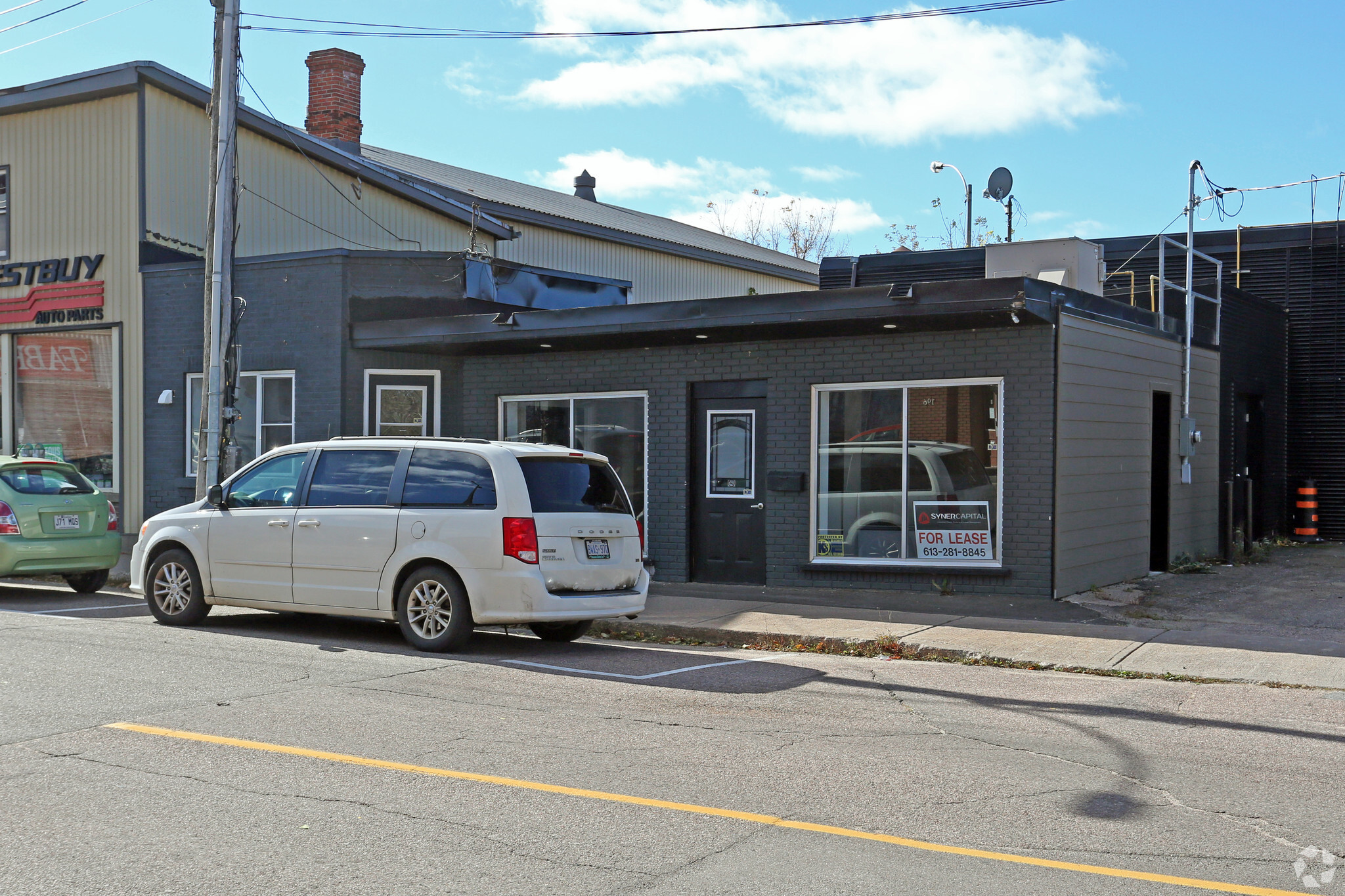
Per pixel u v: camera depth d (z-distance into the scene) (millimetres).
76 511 13812
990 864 4895
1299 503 20859
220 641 10516
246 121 19422
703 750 6793
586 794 5828
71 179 19062
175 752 6543
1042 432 12852
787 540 14234
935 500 13492
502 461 9977
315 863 4812
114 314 18625
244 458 17219
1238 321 19141
